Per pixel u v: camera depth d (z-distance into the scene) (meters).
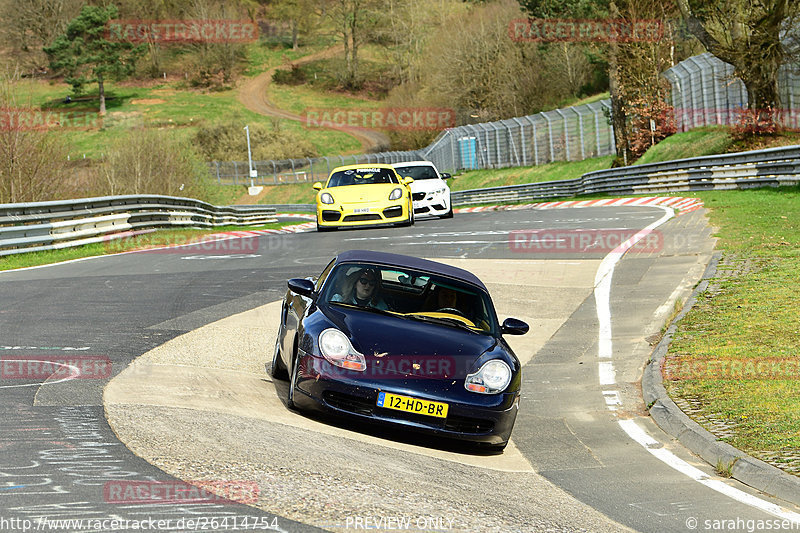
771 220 37.69
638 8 85.00
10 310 21.25
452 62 180.50
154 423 11.75
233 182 182.00
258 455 10.73
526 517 9.62
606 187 75.19
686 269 28.98
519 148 121.38
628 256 32.41
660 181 65.69
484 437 12.89
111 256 36.78
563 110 109.44
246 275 29.81
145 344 17.73
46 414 11.83
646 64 86.56
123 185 75.25
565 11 161.38
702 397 15.56
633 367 19.22
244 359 17.36
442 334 13.69
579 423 15.37
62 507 8.19
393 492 9.95
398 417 12.66
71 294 24.39
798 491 10.80
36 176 55.75
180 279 28.58
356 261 15.37
